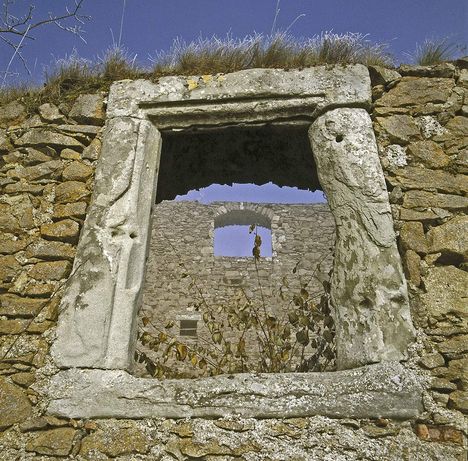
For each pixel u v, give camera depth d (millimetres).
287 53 3502
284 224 11070
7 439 2430
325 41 3518
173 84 3404
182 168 4352
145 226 3049
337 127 3170
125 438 2375
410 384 2420
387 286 2691
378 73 3340
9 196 3193
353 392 2404
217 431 2361
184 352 3609
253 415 2385
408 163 3066
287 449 2295
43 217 3092
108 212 3016
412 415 2340
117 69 3576
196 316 9820
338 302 2799
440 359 2482
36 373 2588
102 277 2820
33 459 2361
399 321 2602
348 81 3307
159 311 9945
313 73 3354
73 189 3148
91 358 2588
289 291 10102
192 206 11383
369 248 2811
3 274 2908
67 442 2383
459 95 3266
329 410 2365
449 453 2258
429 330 2578
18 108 3512
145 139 3273
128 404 2449
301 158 4188
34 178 3229
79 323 2689
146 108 3371
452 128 3160
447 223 2865
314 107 3289
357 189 2969
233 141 4098
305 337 3793
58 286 2848
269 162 4289
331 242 10766
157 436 2373
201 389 2471
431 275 2727
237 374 2533
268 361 5703
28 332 2719
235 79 3379
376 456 2254
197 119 3367
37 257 2955
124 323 2709
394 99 3271
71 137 3332
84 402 2471
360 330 2643
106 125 3332
